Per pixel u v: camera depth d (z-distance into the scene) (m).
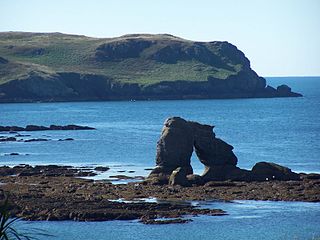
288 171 160.50
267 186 151.00
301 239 106.69
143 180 162.88
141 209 127.12
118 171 185.38
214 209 127.69
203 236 109.00
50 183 159.12
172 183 154.25
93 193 143.62
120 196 141.50
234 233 110.88
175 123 164.62
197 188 150.25
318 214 124.44
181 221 118.44
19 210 124.19
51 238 106.94
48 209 124.75
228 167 161.75
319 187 148.50
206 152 162.88
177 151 163.00
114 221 119.25
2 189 146.88
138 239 107.19
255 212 126.12
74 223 117.81
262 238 107.56
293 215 123.62
